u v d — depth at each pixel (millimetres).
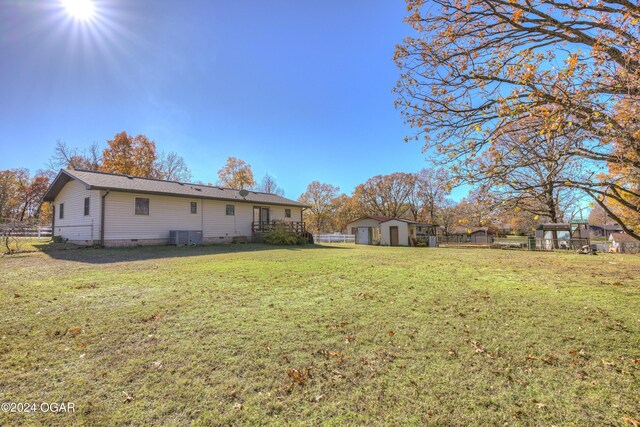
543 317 4598
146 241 16125
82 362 3111
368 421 2252
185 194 17312
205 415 2311
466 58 4223
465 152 4316
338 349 3471
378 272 8555
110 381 2766
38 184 39281
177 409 2379
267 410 2381
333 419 2275
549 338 3789
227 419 2268
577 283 7156
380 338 3791
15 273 7863
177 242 16562
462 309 5004
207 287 6395
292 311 4816
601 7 3408
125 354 3295
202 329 4020
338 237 32281
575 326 4203
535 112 3332
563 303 5363
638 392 2596
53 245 14742
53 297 5484
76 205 16500
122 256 11742
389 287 6590
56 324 4125
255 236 21172
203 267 9094
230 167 36656
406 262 11156
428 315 4684
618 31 3141
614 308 5035
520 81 3426
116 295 5672
